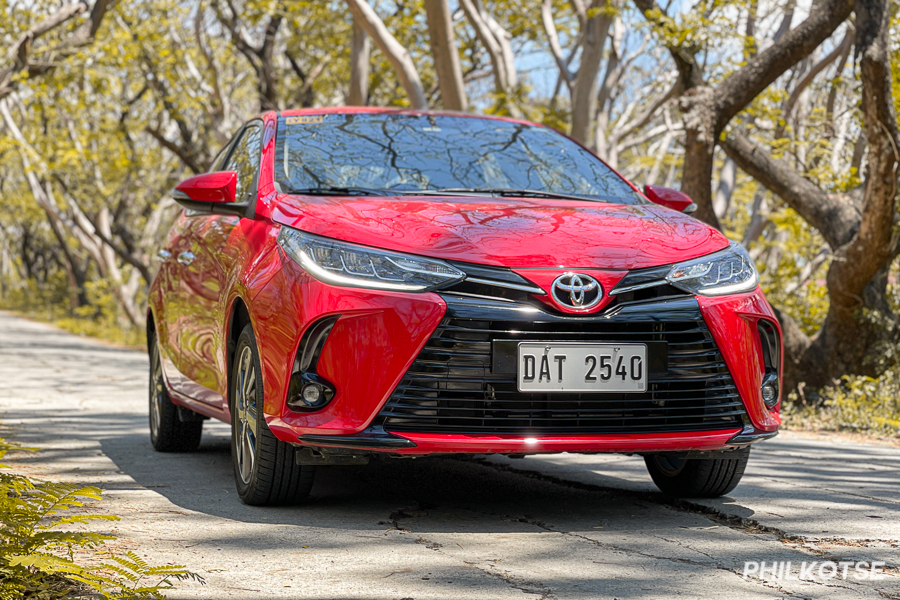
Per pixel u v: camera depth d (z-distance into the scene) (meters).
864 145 9.47
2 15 16.88
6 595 2.16
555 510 3.55
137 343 22.12
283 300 3.23
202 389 4.31
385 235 3.23
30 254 57.62
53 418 6.48
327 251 3.22
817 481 4.41
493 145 4.45
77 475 4.22
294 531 3.09
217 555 2.76
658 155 17.83
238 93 25.59
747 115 11.46
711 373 3.29
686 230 3.57
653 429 3.22
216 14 20.36
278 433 3.22
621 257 3.24
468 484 4.09
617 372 3.15
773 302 10.50
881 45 7.12
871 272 7.95
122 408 7.27
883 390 7.93
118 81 21.91
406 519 3.32
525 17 19.70
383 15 19.27
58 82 17.67
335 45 19.69
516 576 2.56
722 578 2.59
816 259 12.41
